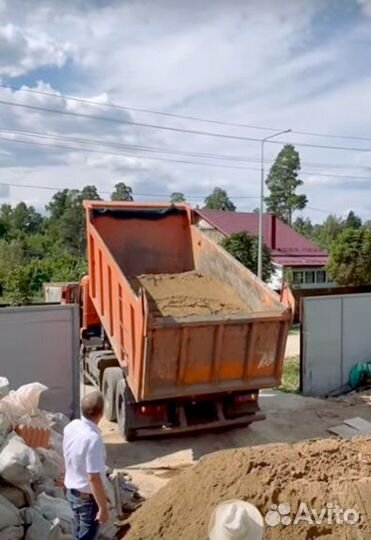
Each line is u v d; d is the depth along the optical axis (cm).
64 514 530
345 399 1193
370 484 530
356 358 1345
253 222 4162
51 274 3675
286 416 1068
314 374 1279
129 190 8188
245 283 1016
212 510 516
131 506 631
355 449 616
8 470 523
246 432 973
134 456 862
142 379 845
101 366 1055
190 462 839
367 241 3028
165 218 1200
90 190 8081
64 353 989
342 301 1318
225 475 553
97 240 1073
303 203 7575
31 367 966
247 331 880
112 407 989
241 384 904
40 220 9025
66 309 989
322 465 568
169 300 984
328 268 3127
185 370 859
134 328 865
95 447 475
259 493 516
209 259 1131
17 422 612
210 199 9100
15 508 516
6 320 945
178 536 511
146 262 1175
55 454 622
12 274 3183
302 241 4291
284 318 895
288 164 7519
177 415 907
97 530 486
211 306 983
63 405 988
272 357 912
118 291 952
